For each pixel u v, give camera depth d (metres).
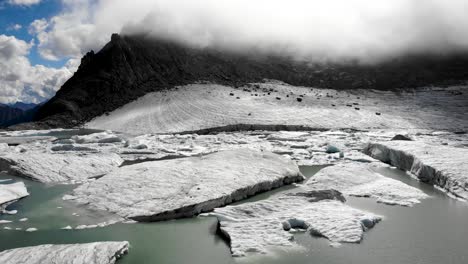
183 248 15.43
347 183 24.34
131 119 82.19
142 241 16.14
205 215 19.30
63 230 17.22
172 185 22.30
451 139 45.75
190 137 55.97
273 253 14.58
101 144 44.28
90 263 13.14
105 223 18.06
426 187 24.39
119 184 22.88
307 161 34.44
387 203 20.78
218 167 26.02
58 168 28.42
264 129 71.12
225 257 14.56
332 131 66.31
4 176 27.39
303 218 17.55
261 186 23.91
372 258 14.14
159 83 109.19
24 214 19.27
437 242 15.52
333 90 116.31
